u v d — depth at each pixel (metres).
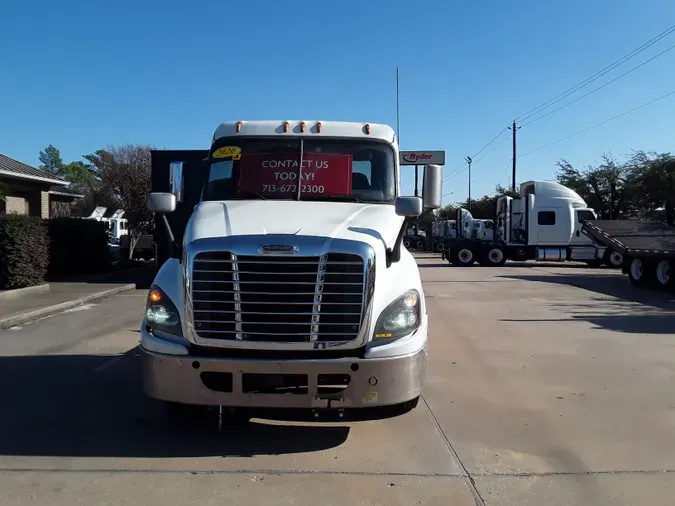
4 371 7.00
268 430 5.01
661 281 15.94
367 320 4.25
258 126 6.20
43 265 14.96
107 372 6.96
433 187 5.43
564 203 28.20
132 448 4.59
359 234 4.52
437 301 13.88
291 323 4.21
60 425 5.11
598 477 4.17
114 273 19.98
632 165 34.53
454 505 3.74
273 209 5.27
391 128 6.34
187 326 4.27
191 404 4.26
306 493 3.87
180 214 14.51
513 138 46.88
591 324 10.50
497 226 30.83
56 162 96.00
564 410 5.65
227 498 3.78
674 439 4.90
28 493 3.82
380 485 4.00
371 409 4.72
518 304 13.32
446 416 5.46
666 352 8.16
